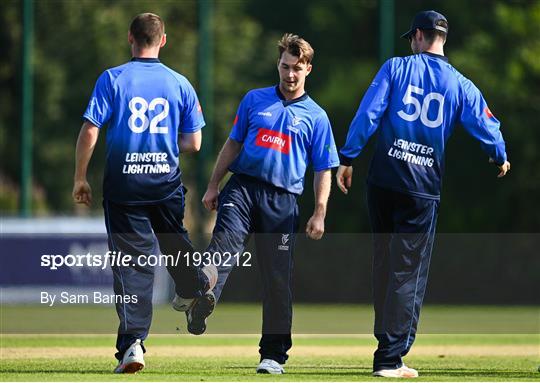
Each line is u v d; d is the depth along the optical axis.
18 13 129.50
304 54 29.84
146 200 28.31
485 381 26.98
